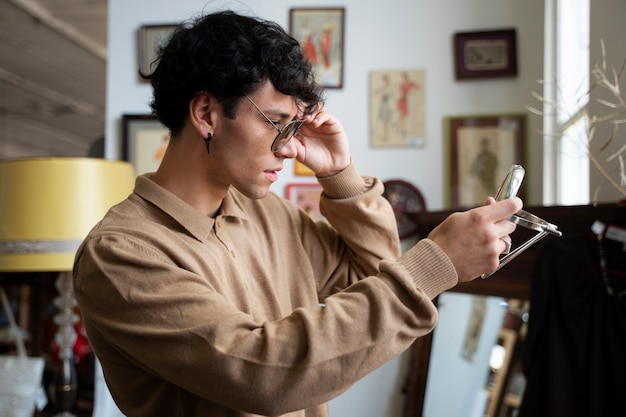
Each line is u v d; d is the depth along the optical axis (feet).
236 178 3.51
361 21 9.78
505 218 3.19
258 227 4.04
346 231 4.10
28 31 19.86
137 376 3.56
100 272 3.22
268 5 9.84
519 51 9.45
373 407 9.43
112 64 10.14
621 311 6.41
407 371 9.30
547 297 6.88
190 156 3.62
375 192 4.13
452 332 8.78
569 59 8.68
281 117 3.46
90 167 7.54
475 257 3.13
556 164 9.14
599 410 6.36
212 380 2.95
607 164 6.69
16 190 7.36
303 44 9.76
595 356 6.43
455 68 9.55
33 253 7.27
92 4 17.74
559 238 6.93
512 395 7.99
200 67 3.38
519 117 9.37
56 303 8.57
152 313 3.07
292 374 2.88
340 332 2.92
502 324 8.28
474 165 9.44
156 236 3.38
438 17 9.66
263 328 3.01
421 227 9.16
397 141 9.62
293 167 9.71
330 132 3.98
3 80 24.85
